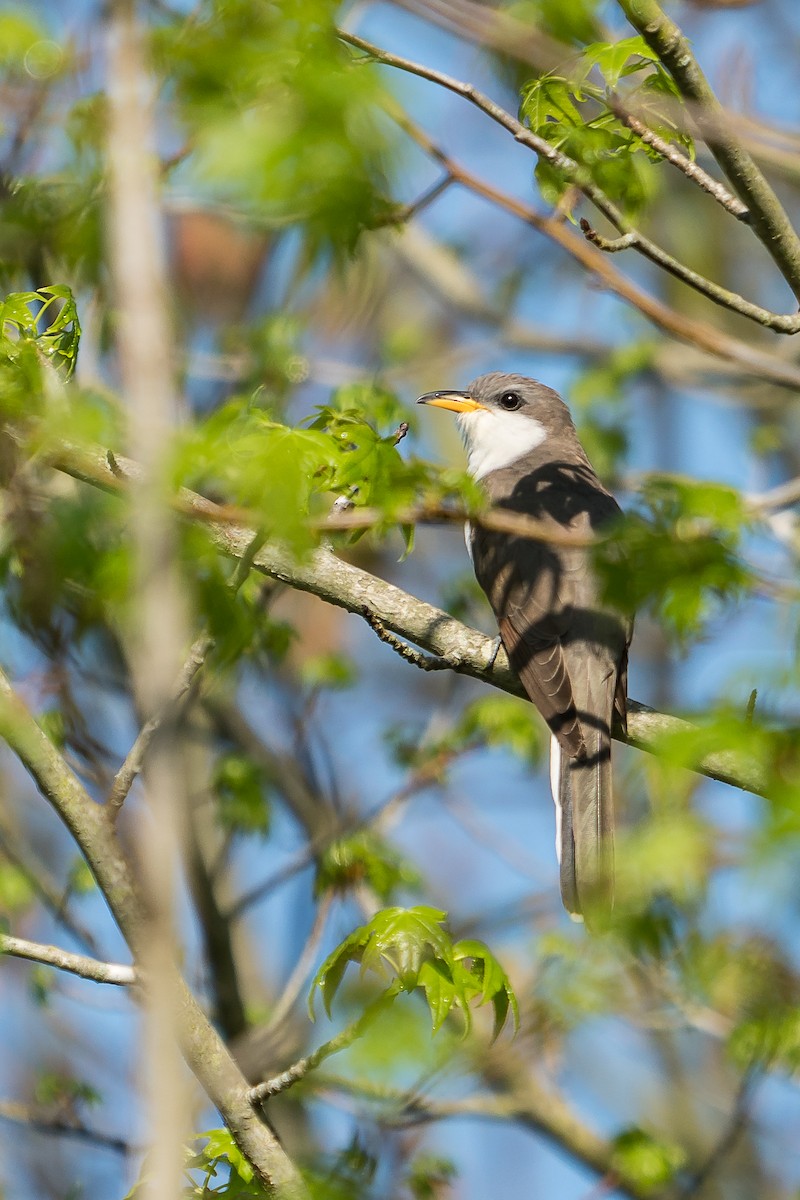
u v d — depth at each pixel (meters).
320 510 8.47
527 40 8.76
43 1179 12.74
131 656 10.63
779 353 18.19
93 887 13.64
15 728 7.73
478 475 14.11
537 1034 13.02
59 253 9.06
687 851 8.29
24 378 8.00
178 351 13.32
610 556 7.60
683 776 9.29
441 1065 11.39
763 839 6.41
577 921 10.63
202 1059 8.00
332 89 6.62
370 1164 9.87
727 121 8.98
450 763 15.11
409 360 19.73
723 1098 15.89
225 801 14.35
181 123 6.94
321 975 8.01
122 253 5.71
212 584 7.63
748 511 8.80
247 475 7.46
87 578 7.56
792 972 10.92
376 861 13.33
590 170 9.46
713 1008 12.82
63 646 10.86
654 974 12.96
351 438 8.28
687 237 19.97
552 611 11.34
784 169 11.59
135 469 8.00
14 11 11.22
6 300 8.88
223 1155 8.65
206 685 13.01
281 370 14.91
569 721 10.96
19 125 9.62
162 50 7.07
